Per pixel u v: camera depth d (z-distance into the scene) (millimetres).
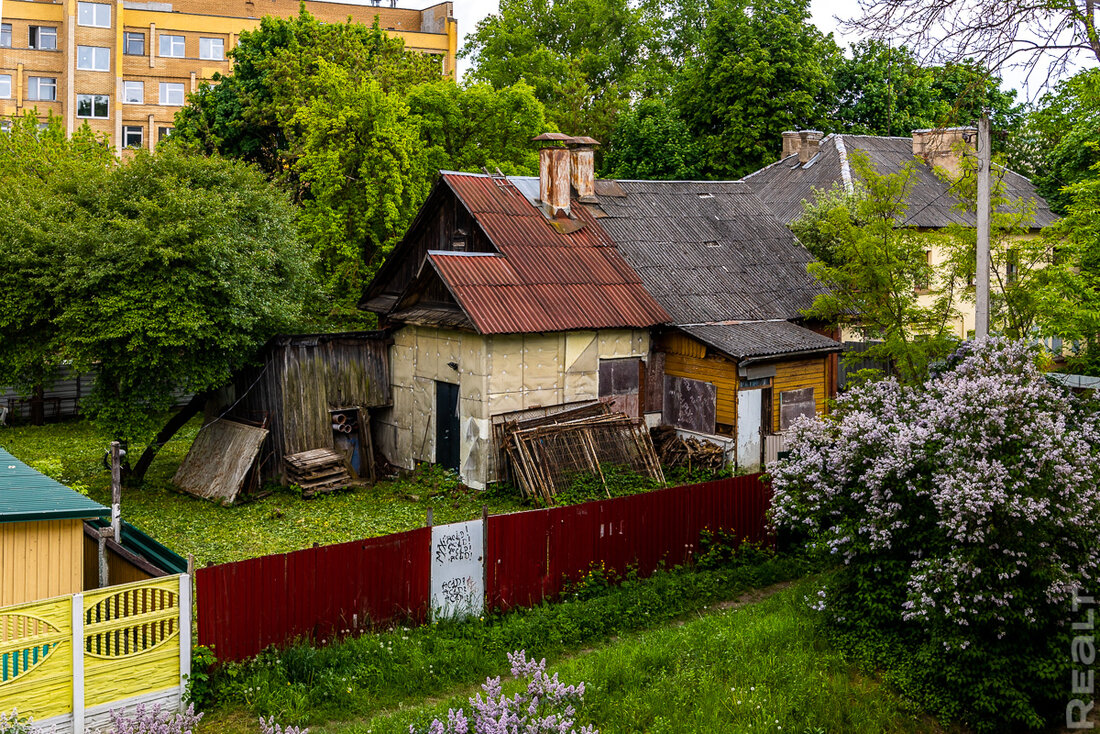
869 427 13141
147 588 10930
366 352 22391
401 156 27844
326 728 10805
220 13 67562
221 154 38688
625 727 10812
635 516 15664
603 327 21375
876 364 25516
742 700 11414
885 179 20609
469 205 22719
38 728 9961
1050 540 11828
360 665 11953
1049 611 11914
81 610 10398
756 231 27281
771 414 22719
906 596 12719
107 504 19828
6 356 20125
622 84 51625
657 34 56156
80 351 19203
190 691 11078
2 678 9992
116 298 18938
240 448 20547
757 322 23719
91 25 60375
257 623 11906
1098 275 21516
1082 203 22938
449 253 21156
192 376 19969
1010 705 11531
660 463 21344
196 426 27906
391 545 13078
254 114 37406
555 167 23703
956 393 12508
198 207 19812
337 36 38500
